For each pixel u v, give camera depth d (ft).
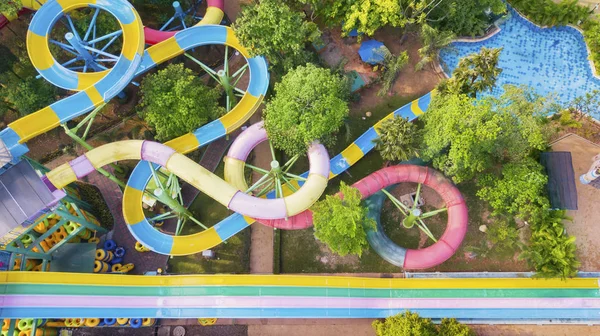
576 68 162.09
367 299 132.46
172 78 140.77
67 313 121.49
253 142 138.92
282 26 130.41
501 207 131.03
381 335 122.72
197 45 147.84
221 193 126.52
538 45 164.96
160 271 143.54
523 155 124.88
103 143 157.48
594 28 156.87
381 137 127.75
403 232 147.33
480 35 165.37
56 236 138.82
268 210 125.49
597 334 135.85
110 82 131.34
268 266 145.18
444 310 132.36
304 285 132.26
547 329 137.18
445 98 123.13
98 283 126.82
